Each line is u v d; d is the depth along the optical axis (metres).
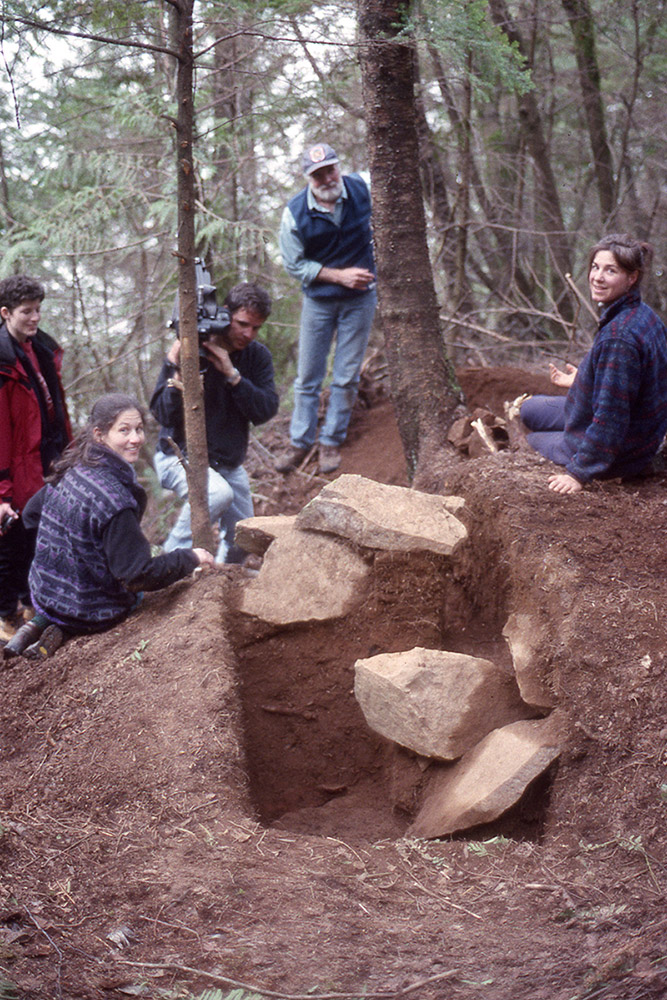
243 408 4.81
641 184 10.61
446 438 5.21
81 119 7.41
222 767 3.16
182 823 2.94
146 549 3.80
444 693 3.37
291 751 3.82
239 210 8.35
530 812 3.09
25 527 4.10
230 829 2.92
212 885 2.60
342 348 6.27
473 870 2.77
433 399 5.29
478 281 10.28
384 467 6.30
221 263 7.73
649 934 2.25
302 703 3.87
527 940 2.37
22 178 8.02
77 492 3.82
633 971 2.09
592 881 2.63
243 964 2.27
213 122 6.94
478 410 5.23
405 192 5.23
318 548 4.00
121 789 3.09
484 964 2.26
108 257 8.08
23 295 4.39
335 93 6.69
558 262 9.05
